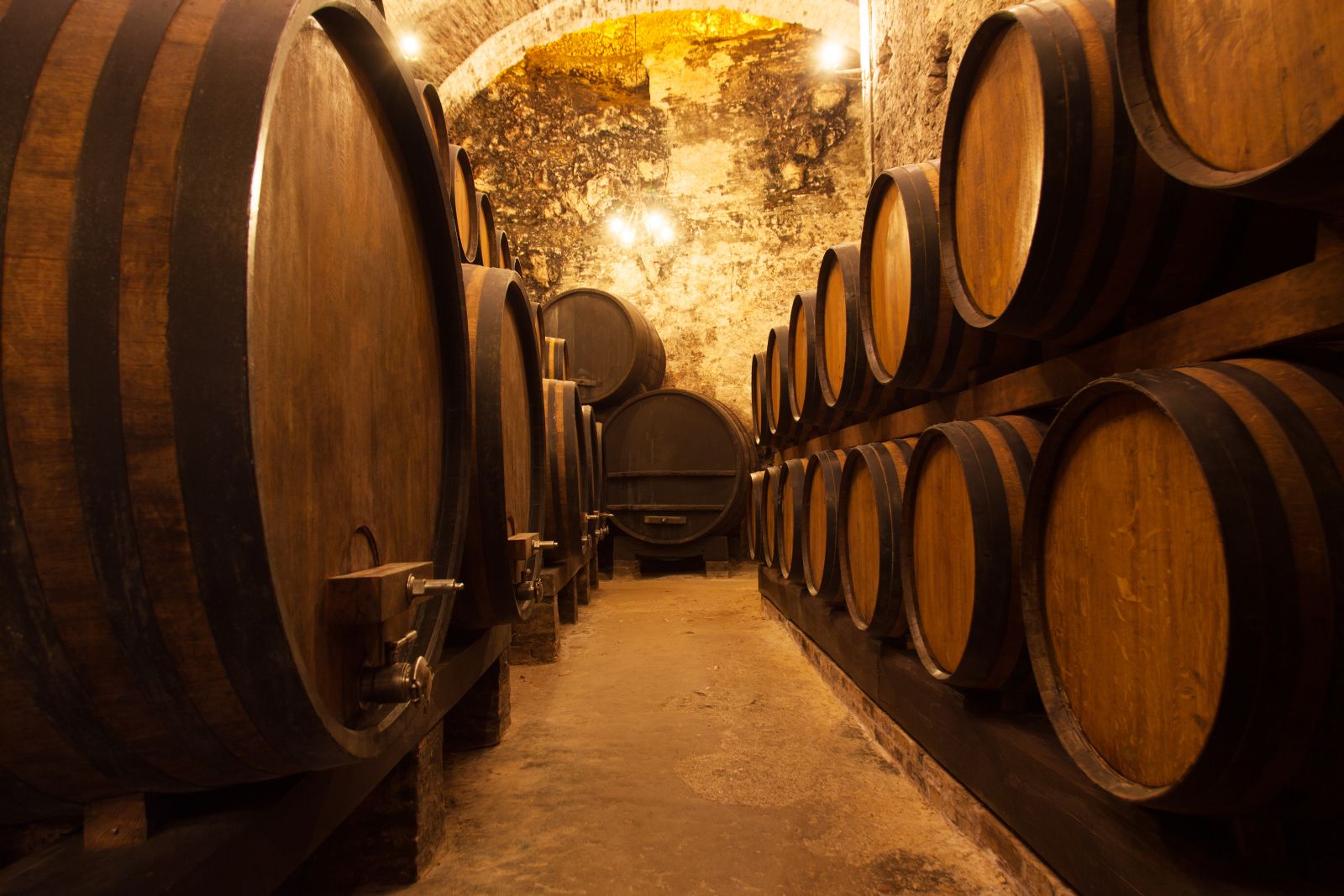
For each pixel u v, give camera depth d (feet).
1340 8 3.32
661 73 34.30
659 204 34.35
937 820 8.08
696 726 11.30
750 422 33.58
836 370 13.38
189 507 3.15
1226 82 4.03
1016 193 6.59
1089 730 5.39
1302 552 3.78
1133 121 4.57
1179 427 4.08
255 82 3.43
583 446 20.76
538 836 7.83
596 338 30.81
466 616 8.94
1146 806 4.92
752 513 23.80
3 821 3.89
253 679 3.44
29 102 3.22
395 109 5.96
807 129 33.63
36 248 3.09
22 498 3.04
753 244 33.91
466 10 29.09
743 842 7.64
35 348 3.06
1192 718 4.30
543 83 34.71
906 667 9.52
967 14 14.43
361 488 5.20
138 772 3.69
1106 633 5.17
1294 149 3.60
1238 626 3.76
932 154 16.14
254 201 3.27
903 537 8.96
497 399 8.66
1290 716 3.77
